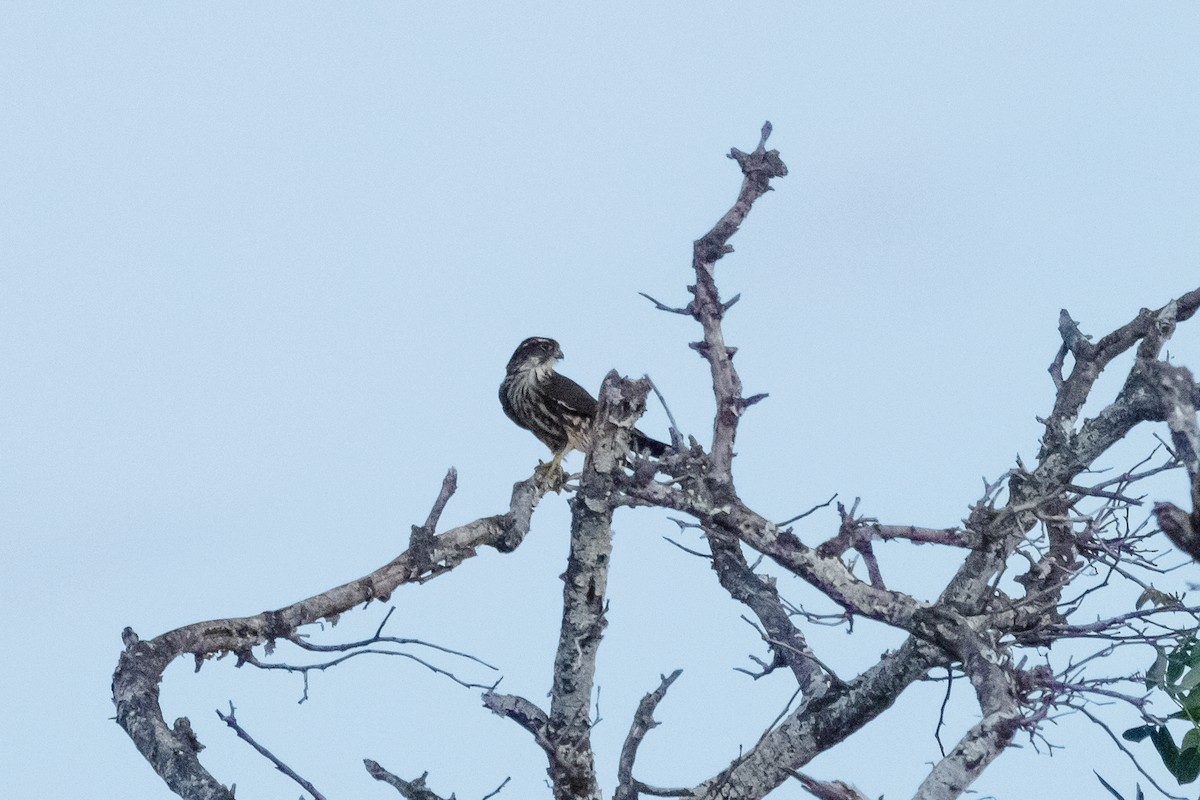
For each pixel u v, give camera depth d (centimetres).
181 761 1170
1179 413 844
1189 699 1170
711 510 1172
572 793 1191
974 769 905
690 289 1336
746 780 1269
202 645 1280
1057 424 1270
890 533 1268
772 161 1372
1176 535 789
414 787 1235
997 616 1175
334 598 1332
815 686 1326
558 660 1184
